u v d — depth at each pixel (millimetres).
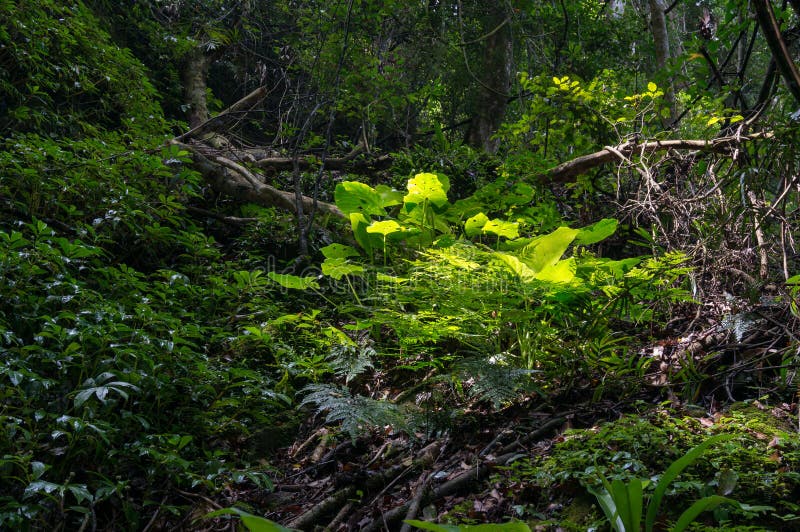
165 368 3217
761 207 3291
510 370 3021
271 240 5473
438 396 3350
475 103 10516
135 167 5168
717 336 3242
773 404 2771
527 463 2582
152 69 9203
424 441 3107
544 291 3219
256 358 3953
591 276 3303
